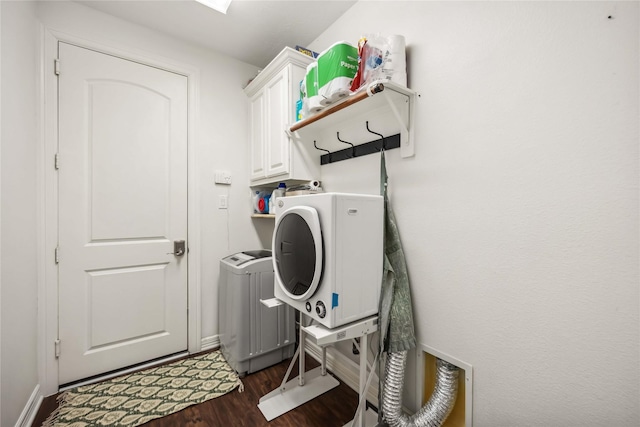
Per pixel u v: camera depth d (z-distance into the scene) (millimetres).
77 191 1665
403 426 1140
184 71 2021
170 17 1786
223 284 2002
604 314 776
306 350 2088
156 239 1935
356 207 1166
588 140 794
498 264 997
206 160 2125
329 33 1870
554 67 855
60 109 1609
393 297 1249
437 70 1184
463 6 1090
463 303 1105
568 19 828
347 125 1673
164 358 1967
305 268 1166
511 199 958
